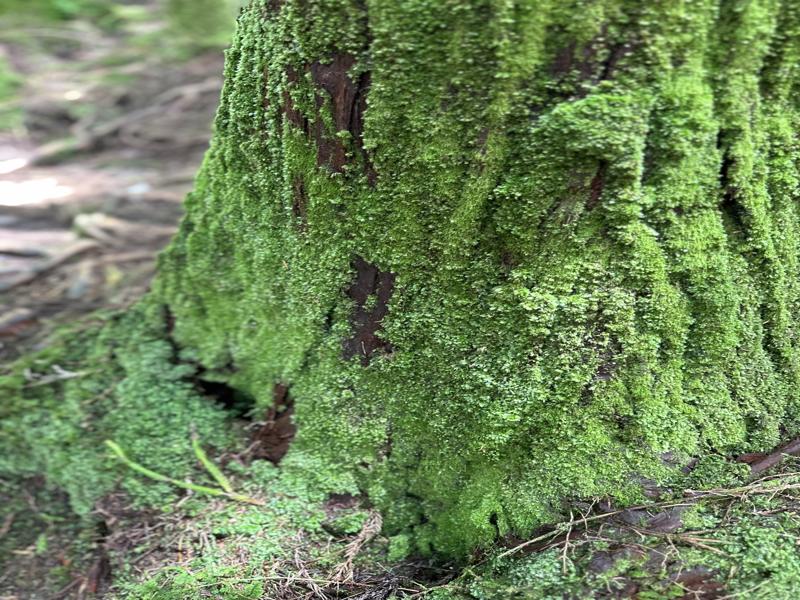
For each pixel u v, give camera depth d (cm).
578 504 73
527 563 70
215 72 212
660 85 64
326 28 68
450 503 78
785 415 74
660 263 69
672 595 65
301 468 85
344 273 77
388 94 68
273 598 73
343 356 81
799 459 73
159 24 249
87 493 90
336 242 76
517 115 66
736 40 64
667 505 71
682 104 64
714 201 68
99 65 222
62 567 84
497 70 65
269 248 83
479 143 68
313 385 83
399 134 69
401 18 65
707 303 70
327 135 72
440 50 66
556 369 72
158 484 88
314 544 79
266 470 86
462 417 76
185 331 97
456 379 76
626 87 64
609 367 71
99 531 87
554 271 70
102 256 130
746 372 73
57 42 239
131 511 87
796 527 67
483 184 69
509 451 75
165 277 99
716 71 65
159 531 84
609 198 67
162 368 97
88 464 91
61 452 93
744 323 72
